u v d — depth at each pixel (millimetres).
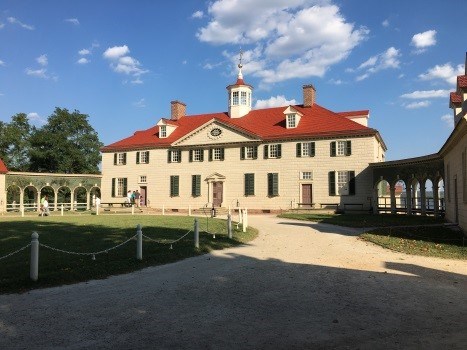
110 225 23609
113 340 6008
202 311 7434
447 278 10336
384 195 46938
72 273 10211
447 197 26984
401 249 15008
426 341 6008
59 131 68562
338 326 6656
